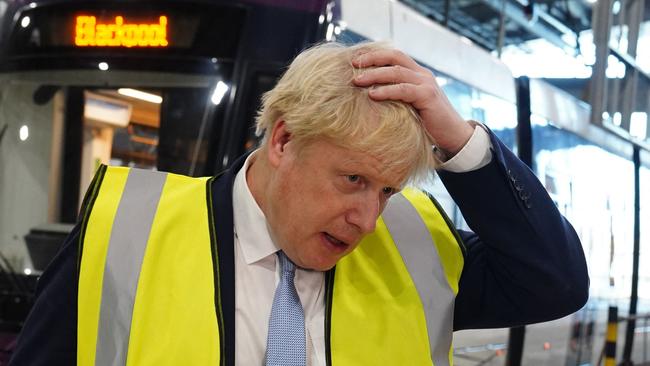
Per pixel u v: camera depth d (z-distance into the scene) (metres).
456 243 1.82
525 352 4.92
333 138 1.35
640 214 7.75
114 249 1.53
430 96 1.44
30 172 3.87
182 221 1.59
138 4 3.69
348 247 1.48
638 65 7.25
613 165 7.11
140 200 1.61
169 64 3.64
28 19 3.86
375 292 1.67
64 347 1.49
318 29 3.55
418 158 1.42
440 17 10.12
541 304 1.69
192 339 1.47
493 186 1.61
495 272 1.73
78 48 3.76
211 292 1.51
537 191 1.65
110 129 3.75
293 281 1.57
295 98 1.40
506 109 5.24
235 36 3.61
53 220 3.84
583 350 6.06
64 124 3.83
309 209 1.43
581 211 6.23
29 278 3.77
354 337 1.59
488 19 10.58
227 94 3.57
